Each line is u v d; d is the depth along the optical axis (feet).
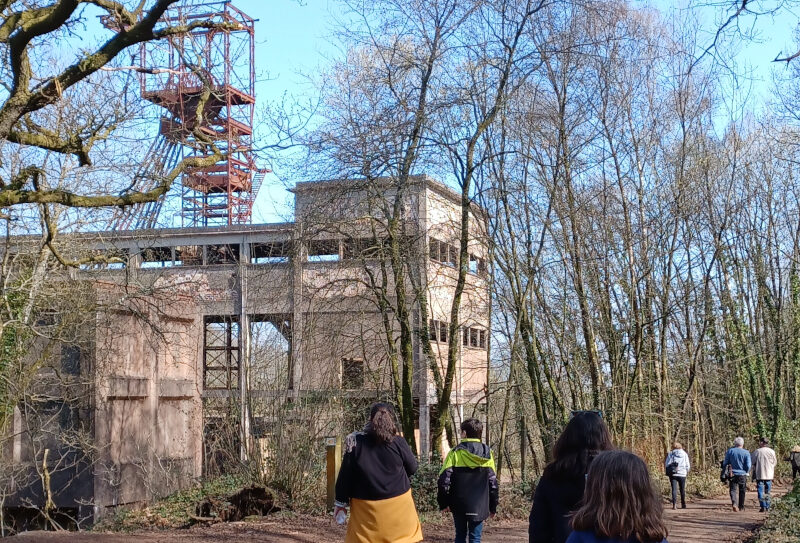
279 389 62.54
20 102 27.58
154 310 82.53
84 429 73.15
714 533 50.85
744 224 112.27
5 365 61.46
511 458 83.46
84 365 74.79
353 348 67.00
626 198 80.64
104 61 28.09
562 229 73.61
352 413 63.87
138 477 79.61
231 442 64.90
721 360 111.34
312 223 61.16
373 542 24.48
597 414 17.98
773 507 56.03
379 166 59.77
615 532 11.33
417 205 66.69
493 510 30.96
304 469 59.47
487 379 69.72
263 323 67.10
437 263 69.36
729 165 101.24
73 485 75.25
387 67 61.00
